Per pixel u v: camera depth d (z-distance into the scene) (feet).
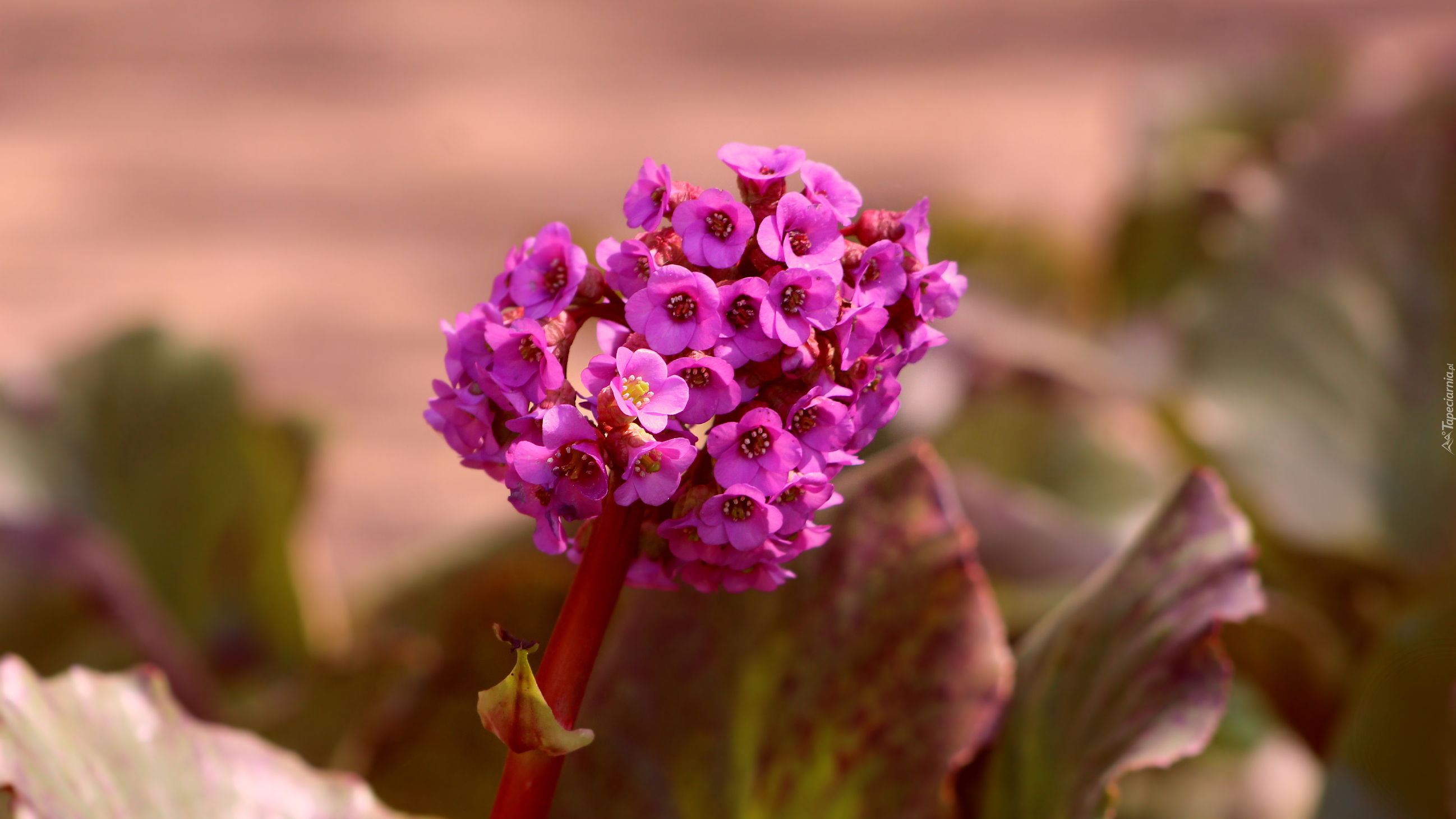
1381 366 5.02
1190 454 5.01
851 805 3.11
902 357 2.80
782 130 17.61
